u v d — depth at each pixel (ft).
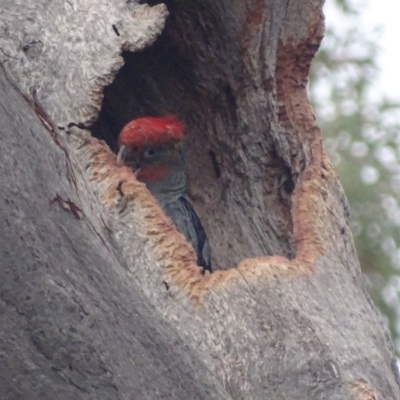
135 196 23.38
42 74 24.57
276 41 28.43
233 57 29.17
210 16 28.84
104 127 31.65
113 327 18.69
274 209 29.30
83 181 23.09
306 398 21.84
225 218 30.83
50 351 17.88
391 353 25.02
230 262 30.27
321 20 28.25
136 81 31.27
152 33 24.41
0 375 17.57
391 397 23.24
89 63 24.39
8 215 17.90
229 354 22.03
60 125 24.14
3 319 17.60
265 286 22.95
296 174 28.17
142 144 29.84
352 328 23.54
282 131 28.48
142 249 22.89
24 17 25.11
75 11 24.98
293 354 22.17
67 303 18.17
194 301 22.40
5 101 18.71
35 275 17.92
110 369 18.30
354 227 45.34
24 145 18.85
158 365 19.12
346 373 22.36
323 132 47.11
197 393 19.51
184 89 31.17
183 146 31.01
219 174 31.19
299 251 24.80
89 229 19.93
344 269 25.14
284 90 28.50
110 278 19.30
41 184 18.88
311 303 23.20
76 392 18.02
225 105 30.25
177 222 30.30
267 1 28.09
